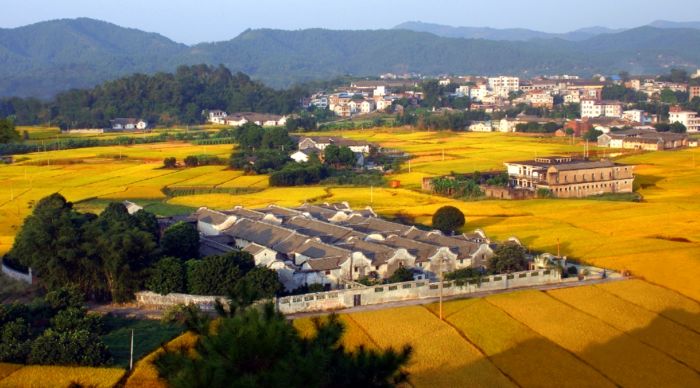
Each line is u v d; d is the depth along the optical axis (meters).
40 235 123.31
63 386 81.50
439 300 112.06
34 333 99.88
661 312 105.62
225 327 55.16
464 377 84.06
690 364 88.31
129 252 120.56
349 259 128.62
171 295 116.50
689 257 133.25
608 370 86.44
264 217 164.50
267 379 50.97
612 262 134.00
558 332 97.75
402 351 57.97
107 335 102.44
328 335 58.19
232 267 115.88
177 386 52.62
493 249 138.25
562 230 163.62
